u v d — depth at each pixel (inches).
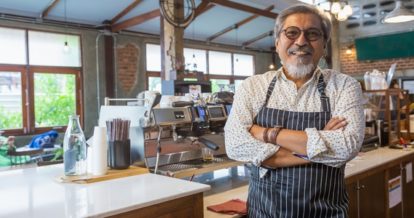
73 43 270.5
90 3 244.4
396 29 283.0
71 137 65.1
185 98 90.1
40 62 253.1
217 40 358.9
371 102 136.3
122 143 68.1
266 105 57.9
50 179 64.3
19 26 242.2
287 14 56.1
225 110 88.8
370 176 98.7
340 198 56.1
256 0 230.7
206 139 80.6
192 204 56.8
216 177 91.7
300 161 53.2
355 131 52.6
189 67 327.0
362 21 299.0
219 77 366.6
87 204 49.4
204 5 258.1
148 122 73.7
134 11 266.8
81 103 274.5
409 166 124.2
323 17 56.0
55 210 47.0
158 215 52.3
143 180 62.9
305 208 53.6
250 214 59.9
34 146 212.7
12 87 241.0
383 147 132.5
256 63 404.8
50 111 259.4
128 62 298.8
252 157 54.9
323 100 55.8
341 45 310.7
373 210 100.3
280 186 55.1
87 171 66.0
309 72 56.5
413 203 127.6
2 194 54.6
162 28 194.5
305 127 54.7
